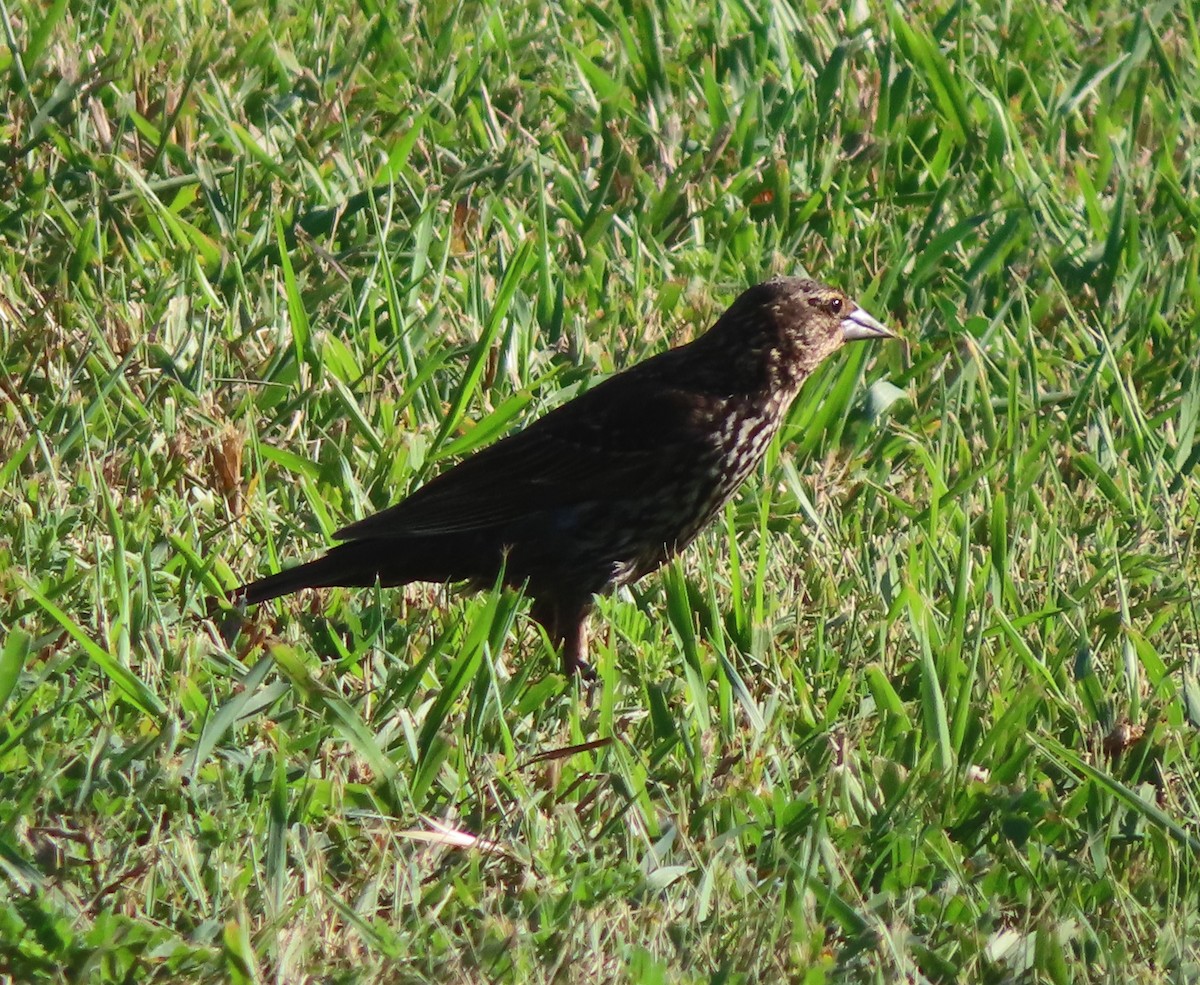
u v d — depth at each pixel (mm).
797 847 7547
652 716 8250
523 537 9305
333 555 9023
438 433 10375
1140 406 12109
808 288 9859
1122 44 17359
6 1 14188
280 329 11266
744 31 16031
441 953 6609
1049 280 13125
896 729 8445
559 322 11758
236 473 9812
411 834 7098
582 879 7062
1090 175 14805
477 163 13109
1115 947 7125
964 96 14828
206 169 12266
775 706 8461
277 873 6742
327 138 13305
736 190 13664
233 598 8781
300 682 7586
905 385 11719
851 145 14625
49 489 9266
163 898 6742
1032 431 11344
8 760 7289
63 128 12695
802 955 6773
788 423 11102
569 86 14883
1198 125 16156
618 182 13398
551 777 7832
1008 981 6938
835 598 9555
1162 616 9562
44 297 11031
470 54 14875
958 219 13961
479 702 7965
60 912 6465
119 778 7234
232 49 14109
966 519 9227
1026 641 9469
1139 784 8453
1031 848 7688
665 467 9391
